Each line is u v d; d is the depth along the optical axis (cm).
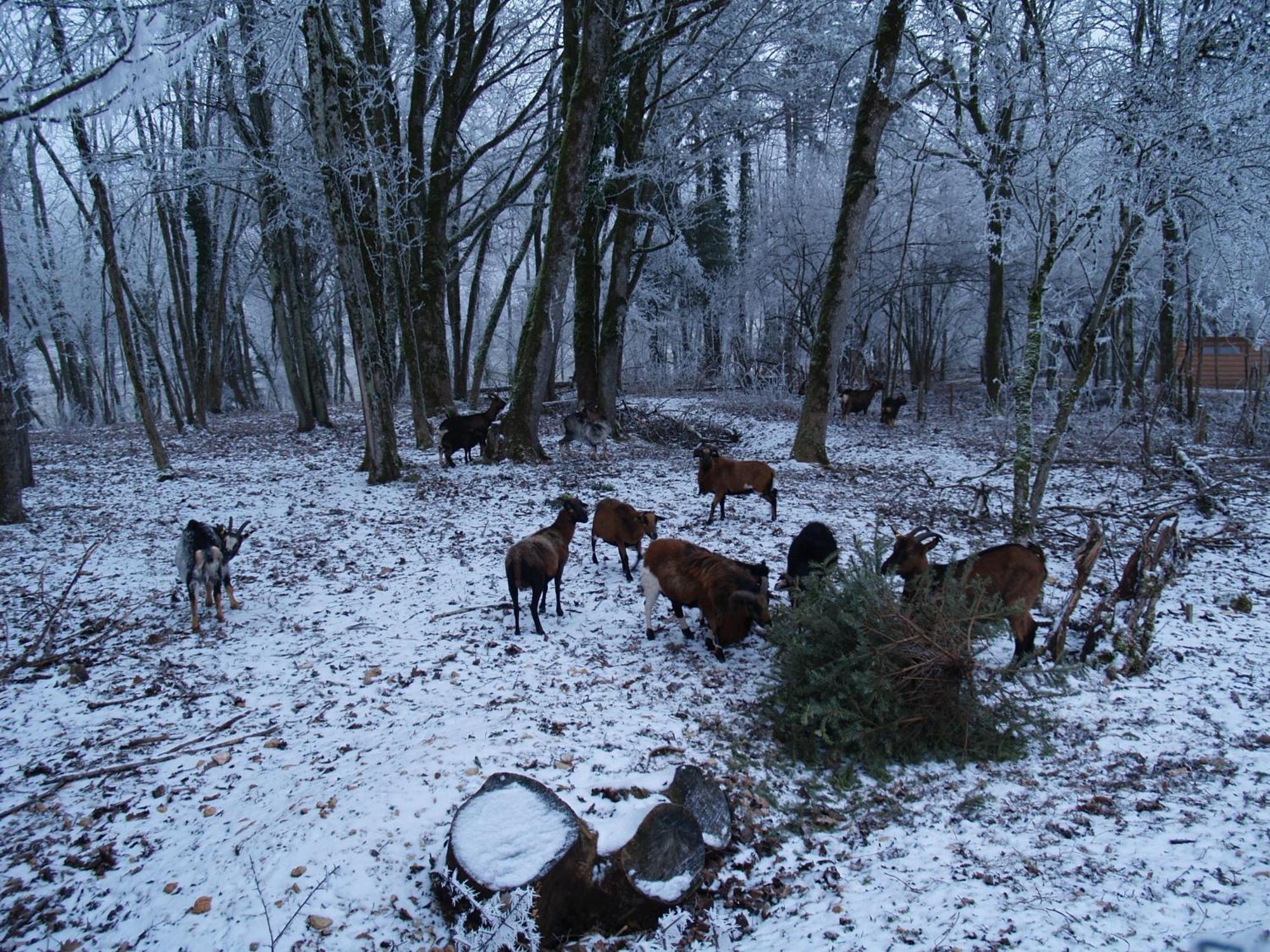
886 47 1309
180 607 755
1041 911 327
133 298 1914
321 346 3353
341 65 1252
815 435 1495
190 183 1641
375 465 1288
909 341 3206
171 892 355
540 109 2027
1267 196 911
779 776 457
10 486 1062
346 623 711
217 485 1311
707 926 340
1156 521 609
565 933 337
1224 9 771
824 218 2512
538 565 663
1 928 336
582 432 1571
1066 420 805
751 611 578
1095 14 921
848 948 312
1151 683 571
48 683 592
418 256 1941
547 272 1419
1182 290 1299
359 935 324
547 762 445
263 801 426
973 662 471
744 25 1725
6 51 381
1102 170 805
